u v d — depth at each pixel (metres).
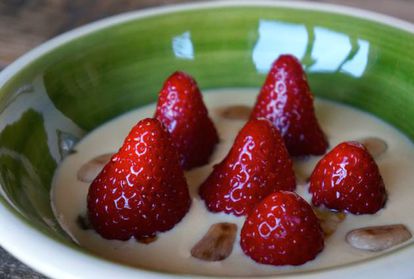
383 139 0.31
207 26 0.35
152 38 0.34
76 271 0.21
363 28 0.34
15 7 0.45
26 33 0.42
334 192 0.26
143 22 0.34
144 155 0.25
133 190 0.25
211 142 0.30
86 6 0.45
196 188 0.28
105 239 0.26
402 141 0.31
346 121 0.32
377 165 0.28
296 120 0.29
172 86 0.29
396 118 0.32
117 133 0.32
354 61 0.34
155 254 0.25
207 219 0.26
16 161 0.27
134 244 0.26
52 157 0.29
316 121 0.30
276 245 0.24
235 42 0.35
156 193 0.25
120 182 0.25
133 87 0.33
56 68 0.31
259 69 0.35
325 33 0.34
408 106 0.32
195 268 0.25
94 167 0.29
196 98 0.29
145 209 0.25
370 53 0.33
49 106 0.30
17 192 0.26
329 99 0.34
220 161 0.29
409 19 0.43
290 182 0.27
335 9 0.34
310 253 0.24
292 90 0.29
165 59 0.34
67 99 0.31
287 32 0.35
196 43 0.35
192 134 0.29
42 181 0.28
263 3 0.35
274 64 0.30
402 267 0.20
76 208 0.27
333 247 0.25
